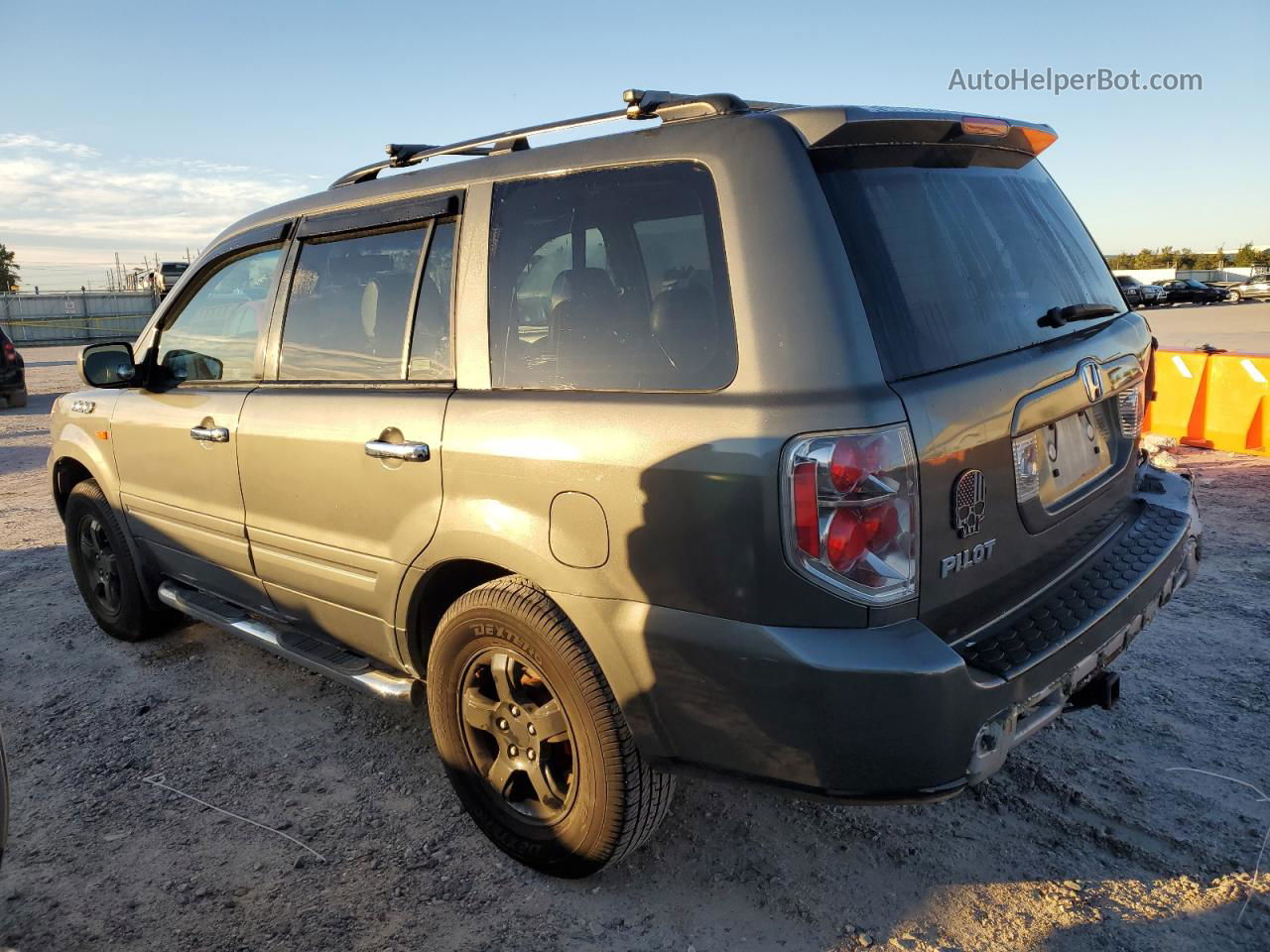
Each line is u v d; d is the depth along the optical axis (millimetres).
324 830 2938
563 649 2385
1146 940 2322
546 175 2574
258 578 3469
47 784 3270
